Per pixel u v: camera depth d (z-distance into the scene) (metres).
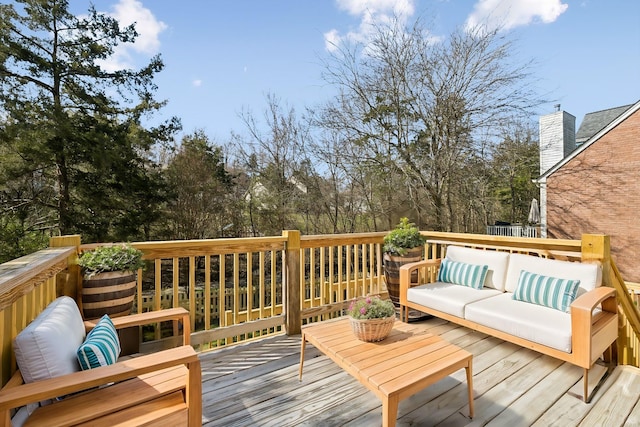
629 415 1.97
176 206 11.20
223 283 3.03
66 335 1.48
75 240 2.53
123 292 2.43
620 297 2.71
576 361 2.18
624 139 9.84
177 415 1.40
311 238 3.54
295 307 3.32
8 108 7.02
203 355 2.80
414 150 8.86
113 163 8.39
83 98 8.24
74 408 1.36
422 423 1.90
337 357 1.95
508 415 1.98
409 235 3.76
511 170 9.75
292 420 1.94
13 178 7.57
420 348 2.04
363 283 4.06
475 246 3.79
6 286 1.25
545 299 2.68
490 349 2.89
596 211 10.44
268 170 11.62
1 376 1.35
